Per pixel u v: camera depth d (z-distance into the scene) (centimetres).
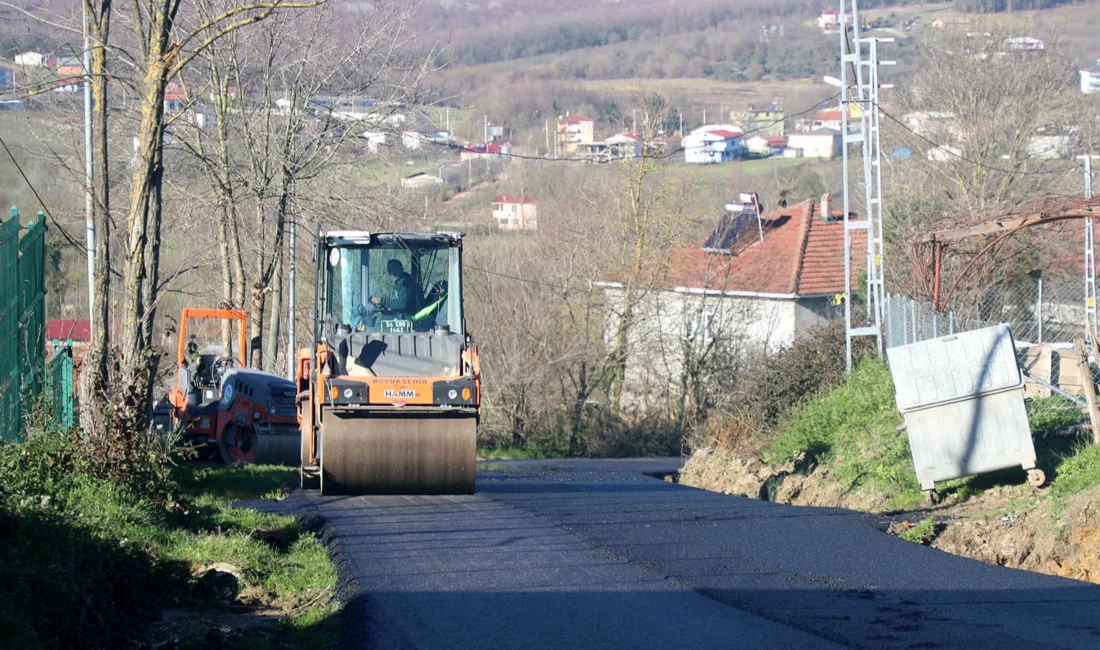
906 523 4731
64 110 8275
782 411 8506
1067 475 4631
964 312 8100
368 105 10531
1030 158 15075
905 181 15512
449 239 5544
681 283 15088
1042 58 14888
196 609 3447
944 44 15362
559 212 15338
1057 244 11569
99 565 3166
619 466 9625
